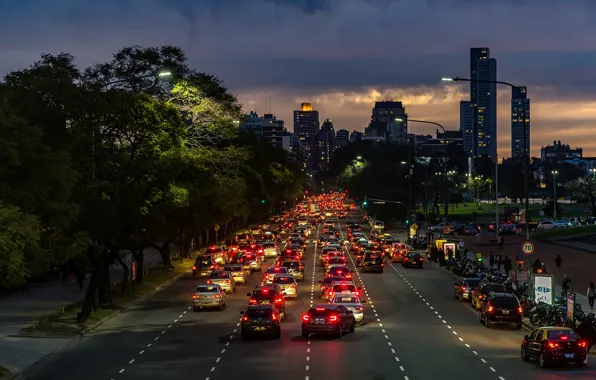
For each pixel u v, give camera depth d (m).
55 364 37.62
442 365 35.94
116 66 61.50
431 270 90.38
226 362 36.91
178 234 95.81
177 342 43.22
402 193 174.75
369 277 81.88
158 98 63.12
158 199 63.72
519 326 47.94
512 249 115.25
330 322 43.88
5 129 35.59
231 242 120.38
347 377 33.09
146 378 33.53
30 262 36.47
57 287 71.38
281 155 180.00
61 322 49.59
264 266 94.44
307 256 109.94
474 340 43.53
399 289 70.81
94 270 50.47
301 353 39.19
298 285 74.31
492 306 48.12
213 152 71.19
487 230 146.75
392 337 44.56
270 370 34.75
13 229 32.59
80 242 43.91
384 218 175.00
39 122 47.88
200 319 52.47
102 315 53.44
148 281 74.88
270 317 43.53
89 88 51.31
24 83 49.75
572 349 34.75
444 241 98.06
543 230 146.25
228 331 47.00
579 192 180.12
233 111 70.44
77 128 49.78
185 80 65.19
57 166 37.38
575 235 127.31
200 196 80.44
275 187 161.62
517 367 35.53
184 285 75.69
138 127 56.69
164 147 58.94
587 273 80.56
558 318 45.94
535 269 74.69
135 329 48.56
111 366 36.59
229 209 99.38
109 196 52.62
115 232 51.41
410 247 122.19
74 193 48.25
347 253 114.00
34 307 58.59
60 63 52.62
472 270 79.50
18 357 39.62
